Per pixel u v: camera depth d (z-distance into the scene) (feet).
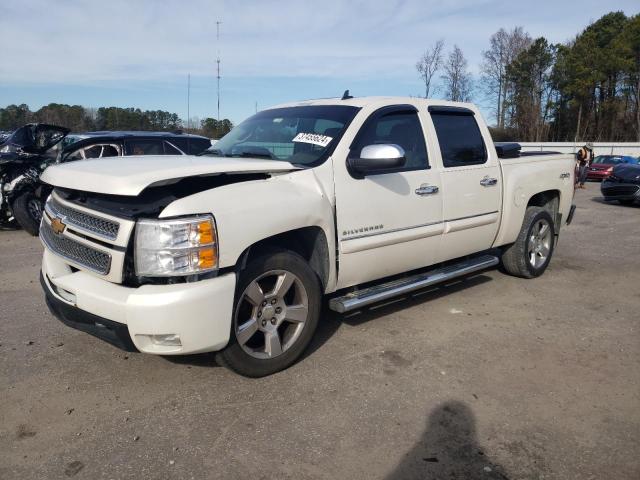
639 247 27.17
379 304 16.65
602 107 190.08
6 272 20.36
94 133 34.88
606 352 13.53
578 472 8.82
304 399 10.92
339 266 12.82
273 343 11.59
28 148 29.37
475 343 13.93
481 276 20.38
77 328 10.93
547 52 184.75
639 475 8.77
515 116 190.08
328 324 14.98
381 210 13.50
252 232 10.51
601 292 18.71
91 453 9.10
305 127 13.94
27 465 8.77
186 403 10.70
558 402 11.01
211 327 10.07
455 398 11.09
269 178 11.71
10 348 13.10
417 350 13.41
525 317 15.97
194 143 33.24
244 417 10.24
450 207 15.52
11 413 10.27
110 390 11.17
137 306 9.53
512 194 17.81
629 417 10.49
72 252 11.12
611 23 198.90
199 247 9.78
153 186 9.98
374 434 9.76
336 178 12.57
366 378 11.87
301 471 8.72
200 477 8.54
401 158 11.97
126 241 9.87
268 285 11.81
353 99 14.57
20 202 28.09
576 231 32.55
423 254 15.07
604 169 86.53
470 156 16.51
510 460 9.09
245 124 15.96
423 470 8.79
